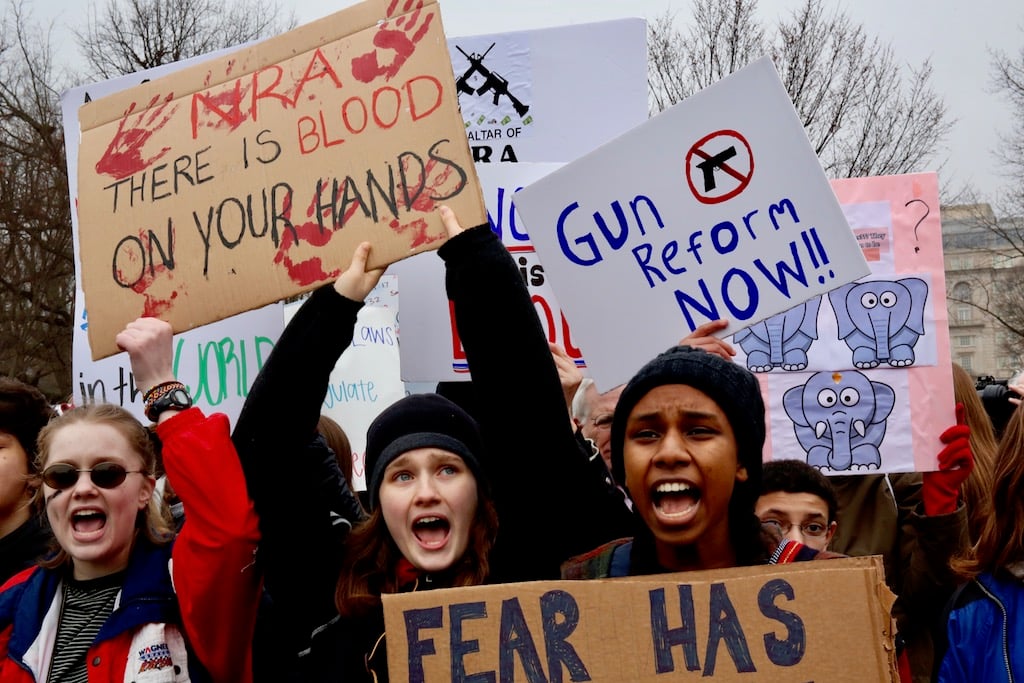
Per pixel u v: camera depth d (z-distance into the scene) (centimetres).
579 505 238
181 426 232
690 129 261
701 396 190
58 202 1717
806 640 174
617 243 267
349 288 240
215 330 346
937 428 337
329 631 228
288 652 236
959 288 3659
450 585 230
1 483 292
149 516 252
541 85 359
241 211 257
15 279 1675
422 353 317
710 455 188
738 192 257
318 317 239
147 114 275
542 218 273
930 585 301
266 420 235
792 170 252
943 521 300
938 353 339
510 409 234
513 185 329
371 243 245
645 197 265
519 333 236
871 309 345
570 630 181
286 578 238
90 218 271
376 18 261
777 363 349
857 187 350
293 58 266
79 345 348
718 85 258
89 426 242
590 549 238
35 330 1711
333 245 248
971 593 222
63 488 239
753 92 255
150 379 246
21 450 296
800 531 282
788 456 347
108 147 276
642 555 204
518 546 234
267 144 260
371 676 218
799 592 176
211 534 220
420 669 183
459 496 231
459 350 314
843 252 247
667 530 190
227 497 224
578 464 241
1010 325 3131
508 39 360
